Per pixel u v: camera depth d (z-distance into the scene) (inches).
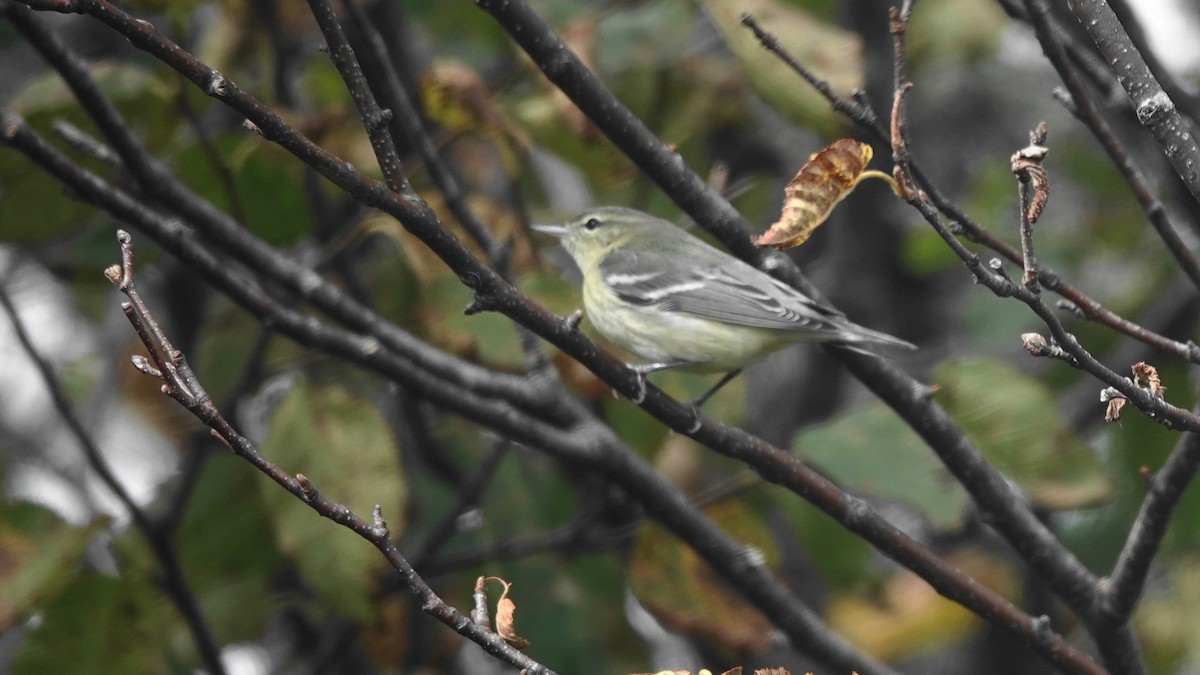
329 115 406.6
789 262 388.2
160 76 405.4
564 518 508.7
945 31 512.7
